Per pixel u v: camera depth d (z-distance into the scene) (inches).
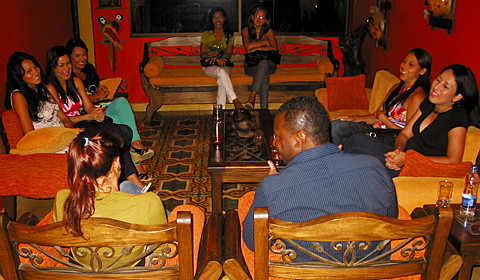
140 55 243.4
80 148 58.6
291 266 58.2
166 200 139.3
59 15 203.5
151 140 198.2
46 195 112.8
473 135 104.9
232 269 61.2
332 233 55.1
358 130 141.2
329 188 59.7
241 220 78.7
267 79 216.2
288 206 60.1
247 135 142.6
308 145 63.9
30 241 55.9
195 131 211.3
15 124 119.9
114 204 60.9
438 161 105.3
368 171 60.7
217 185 118.3
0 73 137.1
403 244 58.3
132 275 57.5
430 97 109.0
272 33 218.8
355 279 59.4
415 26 174.4
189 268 57.5
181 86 220.4
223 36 219.6
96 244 55.1
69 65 142.7
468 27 137.9
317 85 225.6
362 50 243.4
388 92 158.7
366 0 222.5
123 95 189.8
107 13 234.5
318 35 245.9
